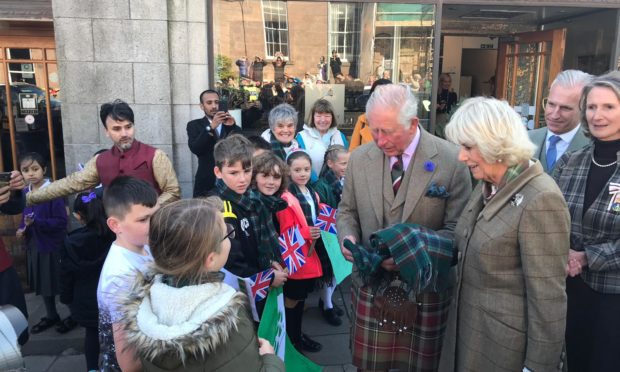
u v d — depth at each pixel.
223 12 4.24
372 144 2.14
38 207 3.13
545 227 1.44
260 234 2.34
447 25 6.66
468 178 1.99
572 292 1.92
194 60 4.04
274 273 2.24
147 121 3.97
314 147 3.85
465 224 1.73
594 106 1.83
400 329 1.97
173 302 1.16
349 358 2.91
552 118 2.36
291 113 3.64
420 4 4.55
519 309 1.55
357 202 2.13
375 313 2.00
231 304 1.19
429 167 1.95
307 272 2.73
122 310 1.24
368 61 4.71
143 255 1.79
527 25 6.43
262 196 2.41
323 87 4.70
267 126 4.61
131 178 1.82
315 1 4.45
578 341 1.91
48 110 4.50
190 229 1.20
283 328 2.29
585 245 1.87
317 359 2.89
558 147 2.43
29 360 2.90
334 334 3.21
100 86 3.87
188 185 4.17
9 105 4.44
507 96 6.63
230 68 4.37
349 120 4.82
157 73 3.91
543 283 1.46
